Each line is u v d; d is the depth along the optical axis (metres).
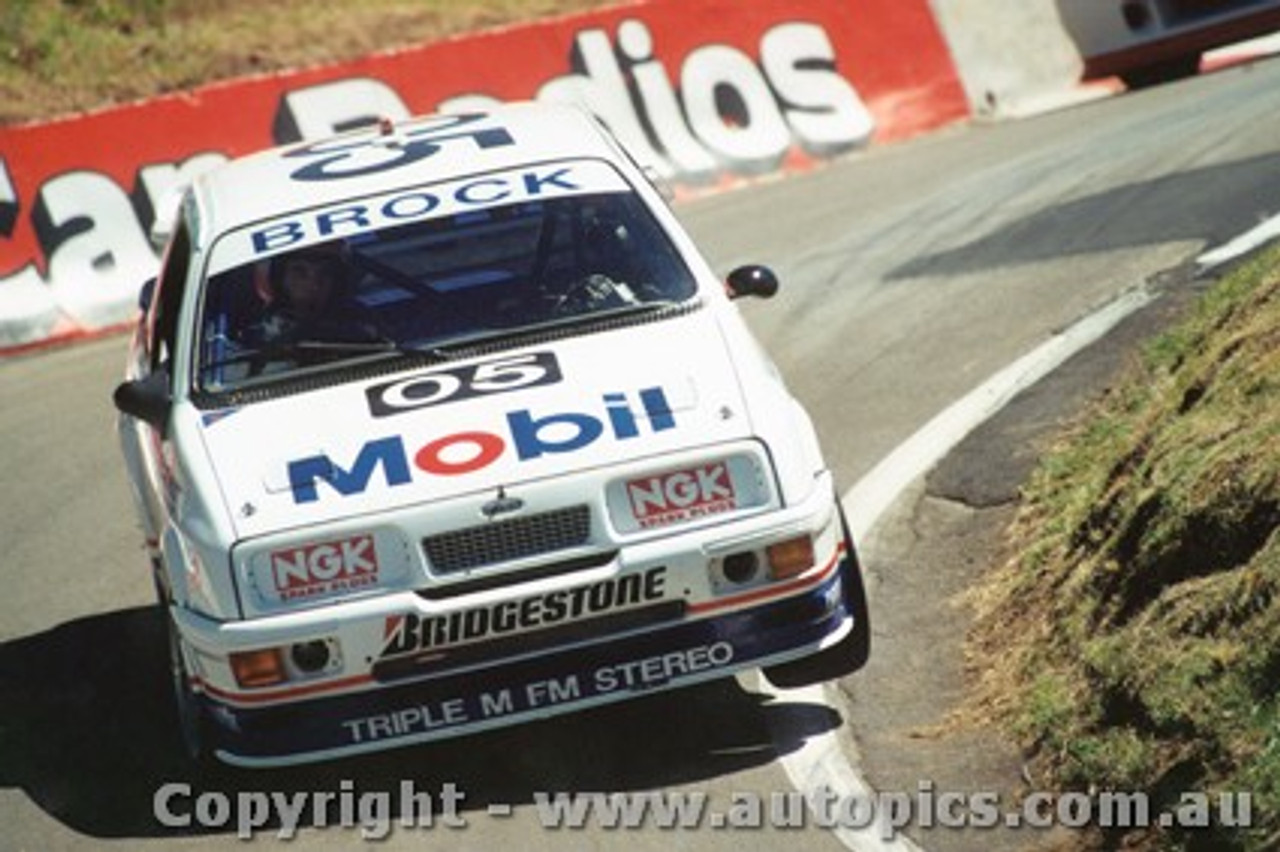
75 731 25.84
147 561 32.09
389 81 54.81
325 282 24.38
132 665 27.92
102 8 61.62
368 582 21.05
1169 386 27.72
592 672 21.30
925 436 31.83
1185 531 21.73
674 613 21.33
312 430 22.41
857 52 59.66
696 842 20.48
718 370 22.59
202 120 52.66
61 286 49.69
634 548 21.11
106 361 46.56
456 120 29.08
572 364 22.92
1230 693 19.16
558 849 20.72
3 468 38.75
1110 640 21.23
